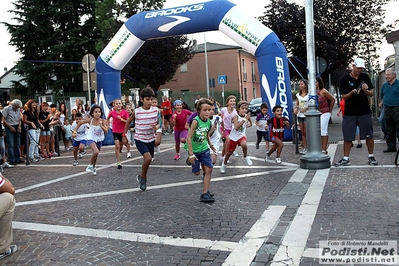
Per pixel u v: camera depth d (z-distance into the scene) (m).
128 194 6.86
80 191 7.37
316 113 7.98
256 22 13.42
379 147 10.41
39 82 31.73
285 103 13.12
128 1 29.08
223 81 25.78
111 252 4.18
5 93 26.95
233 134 8.26
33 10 31.67
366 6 18.39
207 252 4.03
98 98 16.38
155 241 4.43
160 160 10.70
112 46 15.83
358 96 7.82
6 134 11.41
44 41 31.77
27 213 5.97
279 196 6.06
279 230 4.56
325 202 5.51
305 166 8.02
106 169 9.77
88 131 9.09
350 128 7.93
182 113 10.26
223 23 13.64
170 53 28.47
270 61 13.12
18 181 8.85
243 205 5.71
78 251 4.26
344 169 7.70
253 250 4.02
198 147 6.08
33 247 4.44
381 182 6.45
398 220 4.61
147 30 15.02
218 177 7.91
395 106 9.02
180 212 5.54
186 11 14.25
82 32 33.00
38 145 12.84
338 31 18.59
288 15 18.56
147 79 28.41
